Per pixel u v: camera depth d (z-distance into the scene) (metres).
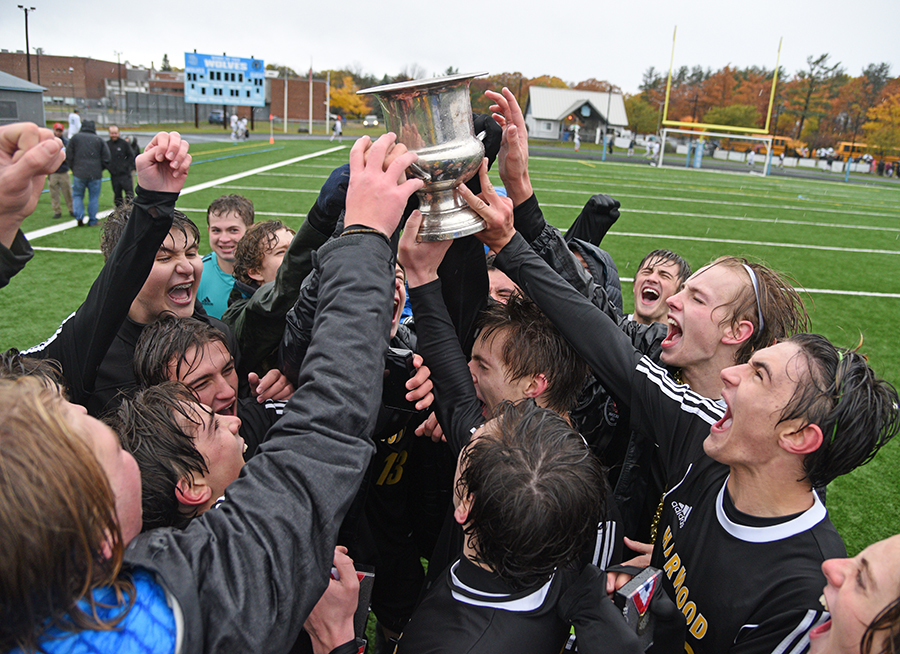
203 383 1.66
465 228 1.31
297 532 0.75
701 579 1.24
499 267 1.52
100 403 2.02
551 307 1.50
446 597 1.17
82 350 1.57
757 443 1.14
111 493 0.66
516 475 1.04
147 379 1.65
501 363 1.55
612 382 1.50
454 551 1.48
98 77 62.31
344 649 1.12
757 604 1.12
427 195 1.29
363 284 0.90
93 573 0.66
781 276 1.65
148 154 1.36
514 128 1.54
